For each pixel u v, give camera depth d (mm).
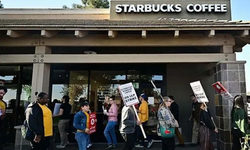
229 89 5980
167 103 5082
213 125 5332
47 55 6391
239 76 6023
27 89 8867
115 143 7039
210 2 7938
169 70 8859
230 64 6082
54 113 7223
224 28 5758
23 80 8938
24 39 6520
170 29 5852
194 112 7738
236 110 4871
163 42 6434
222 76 6051
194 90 5641
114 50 8398
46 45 6488
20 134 5852
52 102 8773
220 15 7828
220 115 6160
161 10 8055
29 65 9008
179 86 8727
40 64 6348
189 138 8367
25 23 6289
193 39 6402
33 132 4062
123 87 5355
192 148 7070
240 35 6051
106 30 5953
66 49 8180
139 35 6488
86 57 6367
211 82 8602
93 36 6539
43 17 9336
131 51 8422
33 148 4293
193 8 7930
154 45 6438
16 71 9000
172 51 8328
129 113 5207
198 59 6242
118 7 8195
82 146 4766
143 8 8117
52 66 9031
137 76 8914
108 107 8016
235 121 4844
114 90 8852
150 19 8062
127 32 6352
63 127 7266
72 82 8977
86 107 4898
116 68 8992
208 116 5367
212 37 6352
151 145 7547
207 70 8672
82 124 4770
